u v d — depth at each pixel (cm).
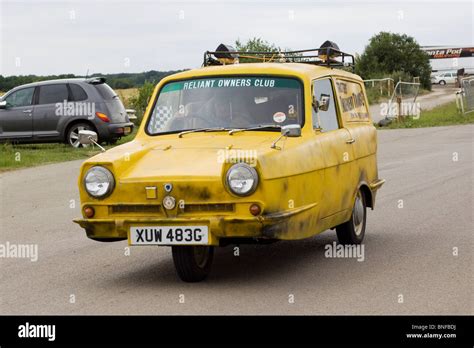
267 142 756
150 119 854
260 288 719
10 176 1734
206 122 828
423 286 716
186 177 700
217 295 695
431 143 2366
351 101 966
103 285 754
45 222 1153
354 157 905
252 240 739
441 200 1257
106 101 2391
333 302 664
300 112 814
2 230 1096
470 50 10781
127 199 718
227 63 991
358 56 9081
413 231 1015
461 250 883
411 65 8856
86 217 734
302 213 742
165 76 881
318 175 788
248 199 688
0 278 799
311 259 853
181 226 698
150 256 899
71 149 2305
